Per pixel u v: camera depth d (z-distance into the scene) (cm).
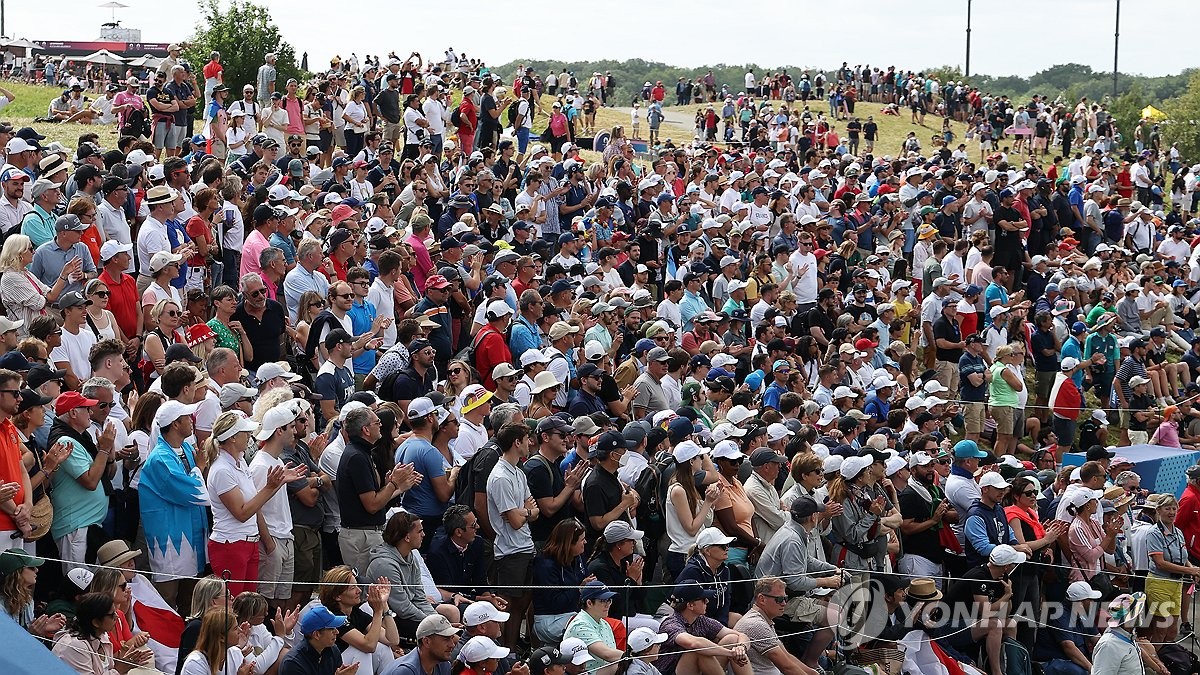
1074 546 1490
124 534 1134
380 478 1196
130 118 2788
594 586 1151
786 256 2397
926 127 5778
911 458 1548
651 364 1638
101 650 956
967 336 2297
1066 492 1524
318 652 1002
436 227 2397
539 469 1259
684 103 6150
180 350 1279
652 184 2764
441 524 1233
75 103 3581
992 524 1447
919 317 2462
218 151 2727
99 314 1370
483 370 1598
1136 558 1606
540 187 2508
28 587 972
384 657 1077
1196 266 3216
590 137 4388
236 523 1075
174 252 1558
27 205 1634
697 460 1286
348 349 1434
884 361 2153
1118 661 1407
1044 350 2370
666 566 1304
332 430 1298
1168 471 2130
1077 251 3061
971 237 2709
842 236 2781
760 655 1205
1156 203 4397
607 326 1825
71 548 1055
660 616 1196
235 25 3881
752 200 2945
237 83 3859
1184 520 1659
